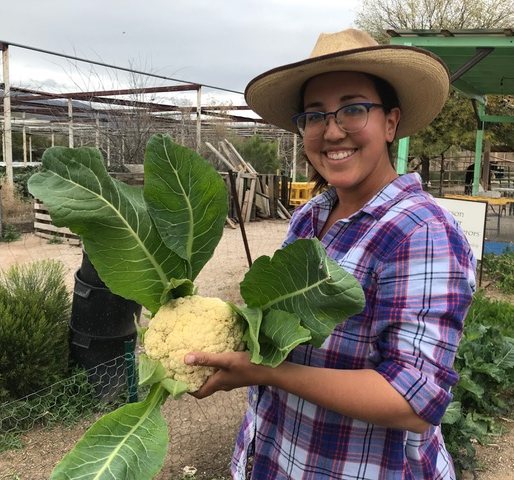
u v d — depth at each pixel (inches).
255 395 67.7
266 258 45.4
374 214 53.8
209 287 295.1
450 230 49.7
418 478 55.2
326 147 58.3
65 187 44.4
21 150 1205.1
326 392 46.1
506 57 342.6
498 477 129.4
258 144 825.5
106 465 41.3
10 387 150.0
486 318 197.6
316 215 66.9
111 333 158.1
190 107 684.7
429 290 46.9
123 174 389.4
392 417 45.0
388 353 47.8
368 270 51.1
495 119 500.4
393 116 60.3
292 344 41.5
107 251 47.1
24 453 135.3
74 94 645.3
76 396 155.9
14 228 456.4
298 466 56.7
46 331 155.0
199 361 43.9
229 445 139.2
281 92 67.1
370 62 53.6
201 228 50.4
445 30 281.7
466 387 143.3
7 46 492.7
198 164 48.0
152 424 45.3
